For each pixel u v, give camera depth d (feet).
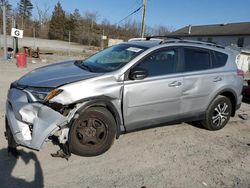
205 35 157.58
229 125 20.72
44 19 211.41
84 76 13.60
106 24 202.49
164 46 16.07
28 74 14.90
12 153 13.32
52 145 14.40
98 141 13.79
